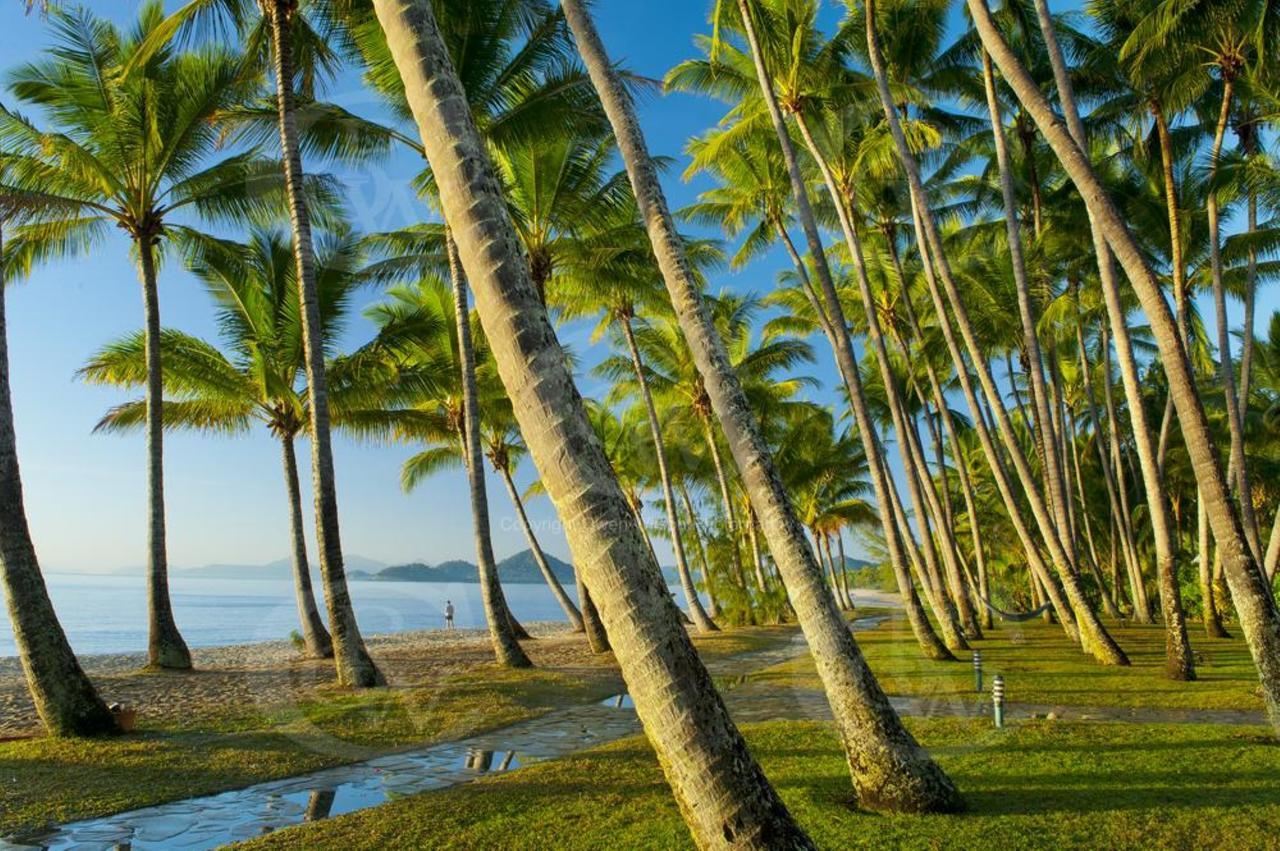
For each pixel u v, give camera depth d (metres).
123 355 16.94
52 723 8.79
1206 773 6.62
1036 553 18.27
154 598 15.55
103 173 14.54
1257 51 15.15
